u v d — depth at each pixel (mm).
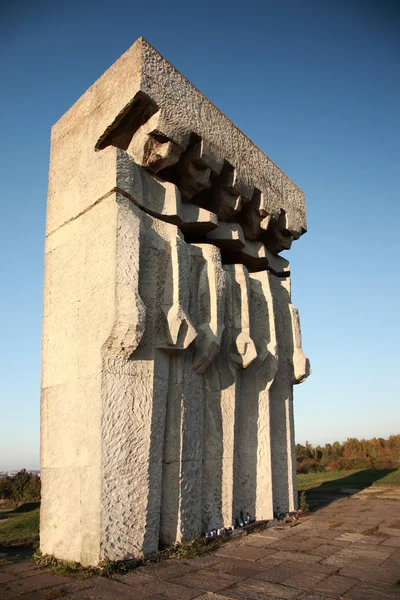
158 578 4961
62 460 6051
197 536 6465
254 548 6320
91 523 5355
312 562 5609
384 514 8758
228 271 8266
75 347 6234
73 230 6844
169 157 6844
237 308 8086
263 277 9172
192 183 7543
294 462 9227
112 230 6023
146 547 5629
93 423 5617
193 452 6680
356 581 4855
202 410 7078
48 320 6941
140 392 5980
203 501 6910
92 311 6055
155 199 7008
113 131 6801
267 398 8430
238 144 8359
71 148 7355
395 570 5219
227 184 8062
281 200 9648
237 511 7598
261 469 8039
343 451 37812
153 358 6250
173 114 6820
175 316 6355
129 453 5688
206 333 7043
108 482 5418
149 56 6637
